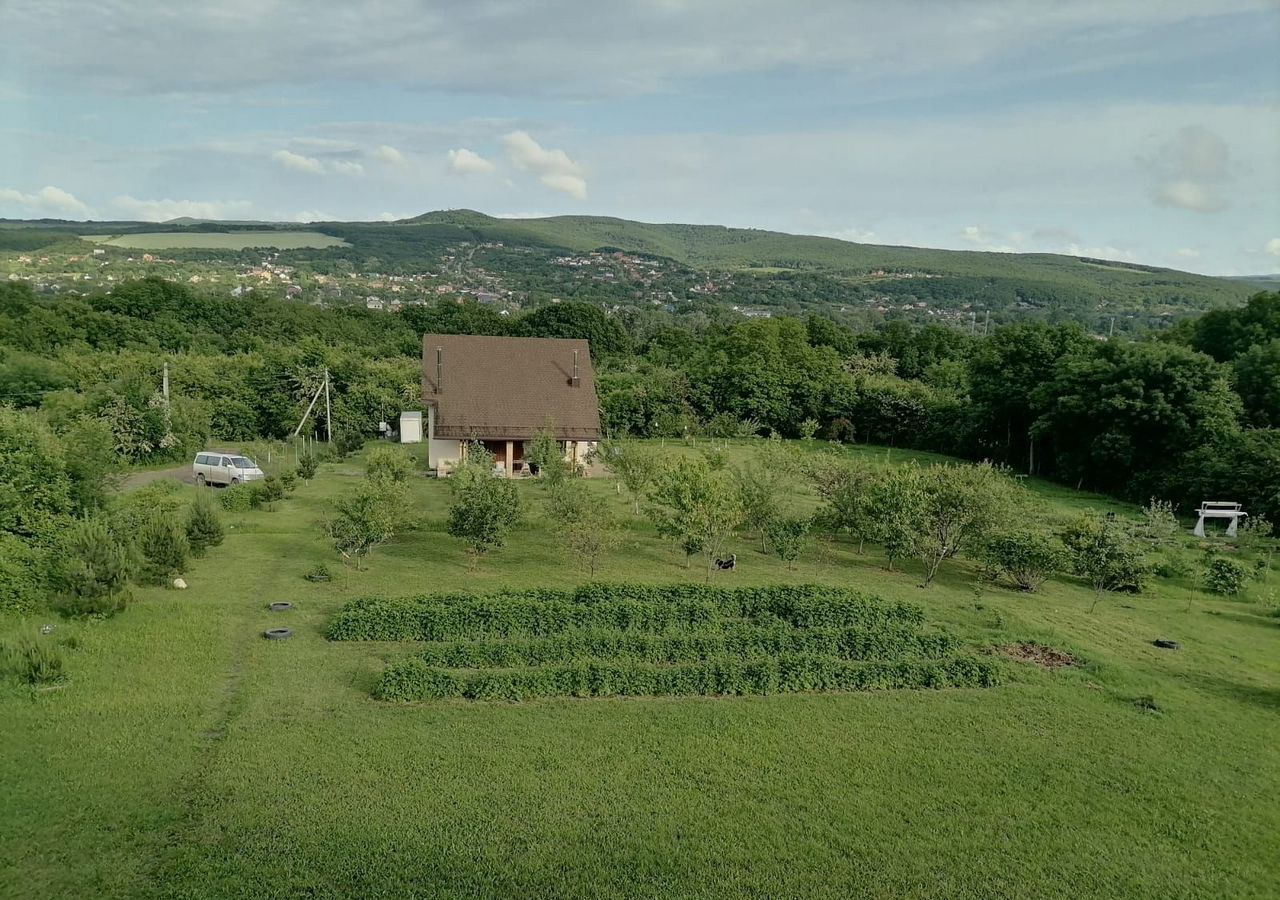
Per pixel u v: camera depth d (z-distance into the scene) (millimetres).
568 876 9758
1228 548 31391
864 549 28500
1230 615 22766
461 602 18375
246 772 11641
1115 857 10766
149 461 41375
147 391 43219
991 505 24375
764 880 9875
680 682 15305
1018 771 12875
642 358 86500
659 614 18672
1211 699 16344
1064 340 54156
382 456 34125
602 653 16656
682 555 26234
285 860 9750
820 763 12797
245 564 22625
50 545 18797
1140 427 43719
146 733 12633
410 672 14750
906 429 62219
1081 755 13523
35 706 13312
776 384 63844
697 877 9867
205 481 35781
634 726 13789
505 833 10539
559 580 22547
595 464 41375
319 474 39562
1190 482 39062
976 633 19375
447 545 26141
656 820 11000
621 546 26812
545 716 14039
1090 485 47344
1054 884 10148
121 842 9945
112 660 15328
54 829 10109
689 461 28938
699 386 63250
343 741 12719
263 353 62031
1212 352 51875
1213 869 10664
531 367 42812
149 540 19938
